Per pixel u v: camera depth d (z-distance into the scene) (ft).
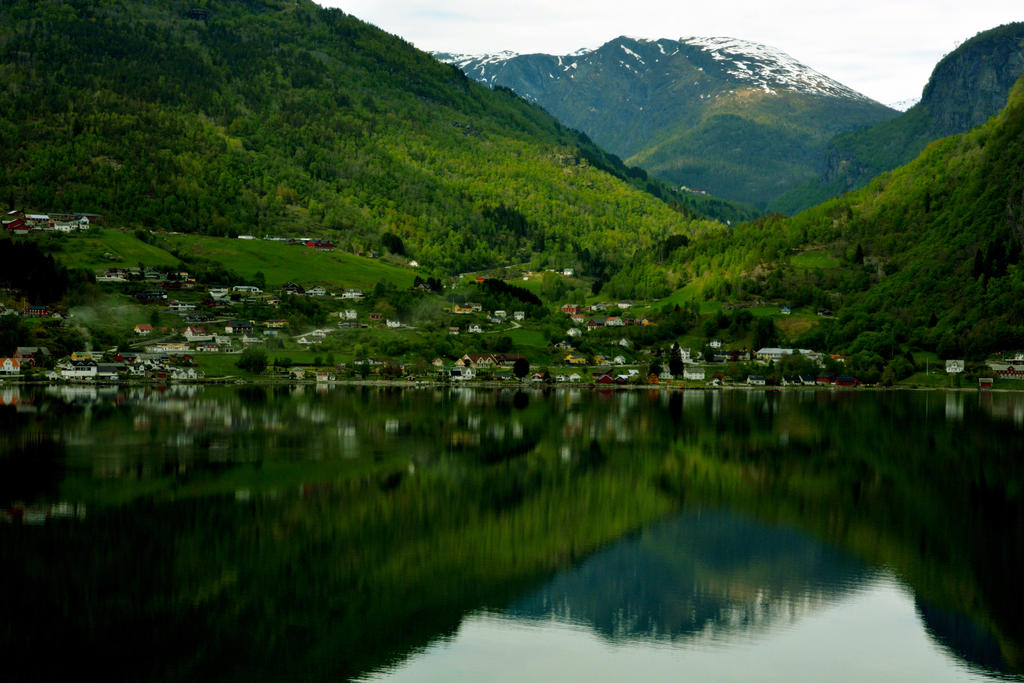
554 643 229.86
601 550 300.81
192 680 204.13
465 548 299.17
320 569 273.33
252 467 401.29
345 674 209.97
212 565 271.90
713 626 241.14
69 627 227.20
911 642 231.91
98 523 307.37
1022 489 390.63
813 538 317.01
